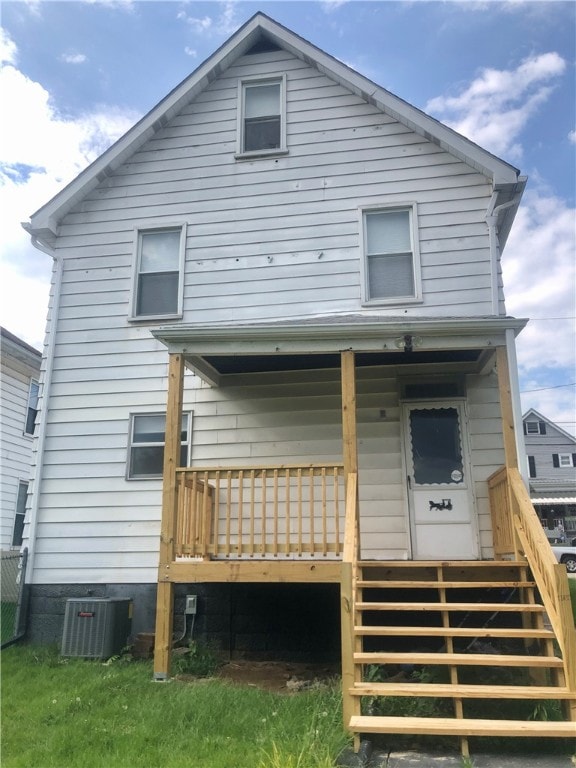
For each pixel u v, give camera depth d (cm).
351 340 671
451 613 688
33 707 532
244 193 934
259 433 850
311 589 775
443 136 869
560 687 460
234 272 909
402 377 829
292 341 681
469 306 832
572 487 2933
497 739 435
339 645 752
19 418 1444
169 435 671
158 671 616
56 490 884
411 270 868
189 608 789
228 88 978
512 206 859
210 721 477
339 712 467
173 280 937
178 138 974
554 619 485
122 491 867
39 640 841
